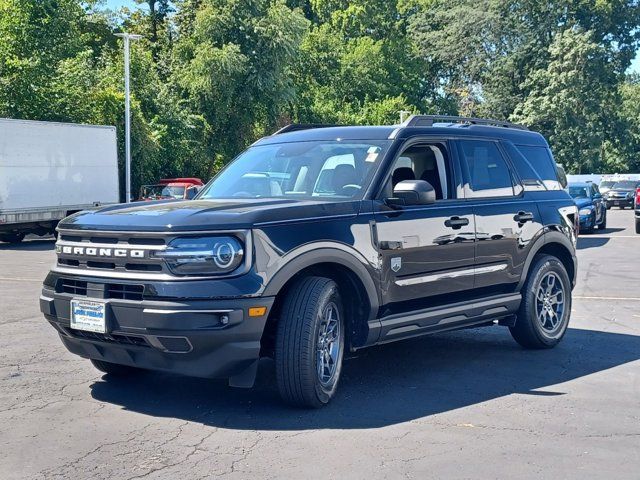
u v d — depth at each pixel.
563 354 7.44
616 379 6.45
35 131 23.08
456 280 6.50
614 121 62.66
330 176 6.21
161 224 5.05
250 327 4.97
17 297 10.95
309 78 56.91
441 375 6.54
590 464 4.42
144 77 38.38
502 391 6.03
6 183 22.14
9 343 7.72
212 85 40.03
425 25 66.62
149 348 5.08
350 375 6.52
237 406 5.55
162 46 47.16
